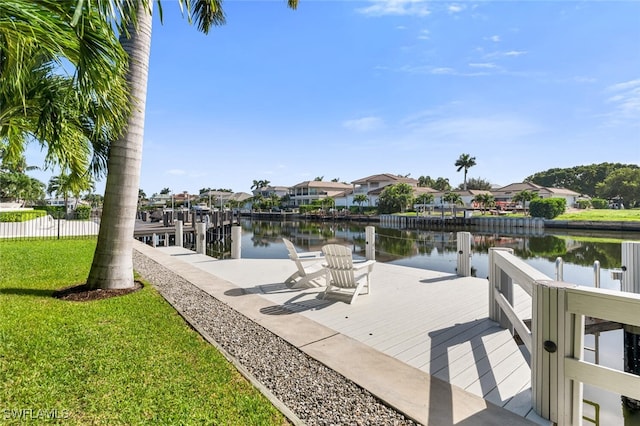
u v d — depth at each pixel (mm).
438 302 4758
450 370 2701
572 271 12445
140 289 5219
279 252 17406
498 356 2982
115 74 2871
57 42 2463
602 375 1728
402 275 6680
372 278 6402
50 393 2166
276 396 2271
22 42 2438
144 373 2486
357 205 57469
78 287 5102
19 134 4441
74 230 17344
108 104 3682
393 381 2502
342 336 3447
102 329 3369
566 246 21312
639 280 4543
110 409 2006
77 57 2605
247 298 4969
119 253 5137
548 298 1964
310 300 4875
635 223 29750
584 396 3254
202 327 3627
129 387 2275
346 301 4801
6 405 2006
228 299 4902
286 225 44281
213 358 2797
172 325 3605
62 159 4461
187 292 5262
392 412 2098
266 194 78188
